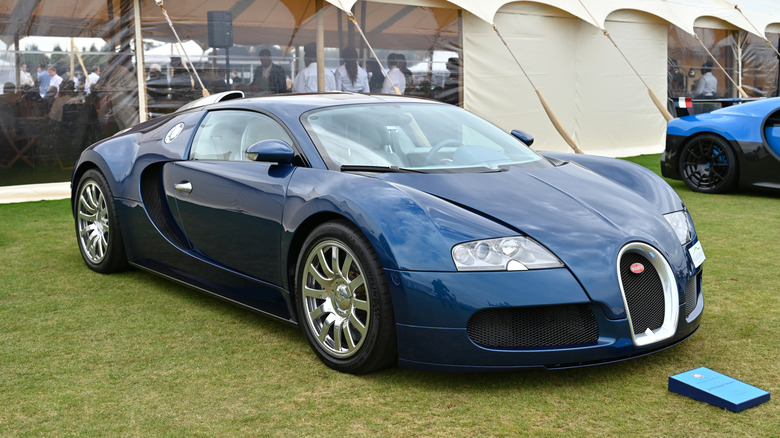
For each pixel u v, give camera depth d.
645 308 2.48
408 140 3.04
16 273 4.00
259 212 2.91
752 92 12.68
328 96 3.43
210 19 7.97
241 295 3.15
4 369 2.61
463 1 9.11
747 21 11.76
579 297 2.32
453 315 2.31
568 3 10.01
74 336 2.97
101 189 3.91
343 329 2.57
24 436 2.09
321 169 2.81
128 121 7.71
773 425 2.11
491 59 9.71
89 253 4.07
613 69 10.95
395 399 2.34
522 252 2.35
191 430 2.13
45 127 7.32
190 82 7.95
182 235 3.43
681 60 11.77
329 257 2.65
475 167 2.93
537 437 2.06
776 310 3.22
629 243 2.47
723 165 6.70
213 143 3.40
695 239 2.85
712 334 2.91
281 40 8.40
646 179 3.18
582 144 10.80
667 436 2.05
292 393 2.39
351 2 8.16
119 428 2.14
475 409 2.26
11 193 6.85
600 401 2.30
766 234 4.91
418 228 2.40
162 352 2.79
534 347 2.36
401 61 9.09
